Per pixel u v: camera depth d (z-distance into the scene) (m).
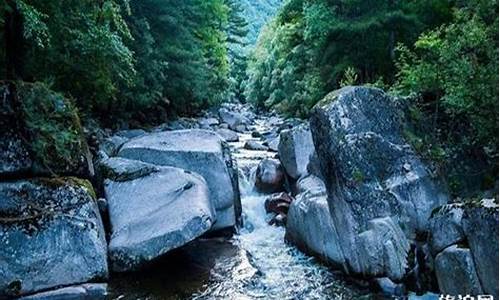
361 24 15.12
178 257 8.30
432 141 7.94
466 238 6.02
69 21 9.24
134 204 8.30
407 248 6.81
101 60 10.23
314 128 7.87
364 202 7.11
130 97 17.66
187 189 8.40
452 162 7.92
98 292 6.66
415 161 7.42
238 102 51.44
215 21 30.56
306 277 7.49
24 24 7.42
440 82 8.09
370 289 6.98
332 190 7.56
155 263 7.91
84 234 6.88
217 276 7.50
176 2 21.50
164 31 20.84
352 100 7.61
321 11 16.50
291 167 11.45
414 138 7.71
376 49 16.11
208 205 8.17
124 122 18.33
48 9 8.62
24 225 6.54
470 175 7.85
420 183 7.23
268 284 7.25
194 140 10.82
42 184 6.95
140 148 9.99
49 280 6.49
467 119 8.07
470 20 7.97
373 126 7.53
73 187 7.13
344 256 7.39
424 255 6.70
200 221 7.59
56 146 7.35
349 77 14.15
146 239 7.40
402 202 7.10
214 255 8.47
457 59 7.36
